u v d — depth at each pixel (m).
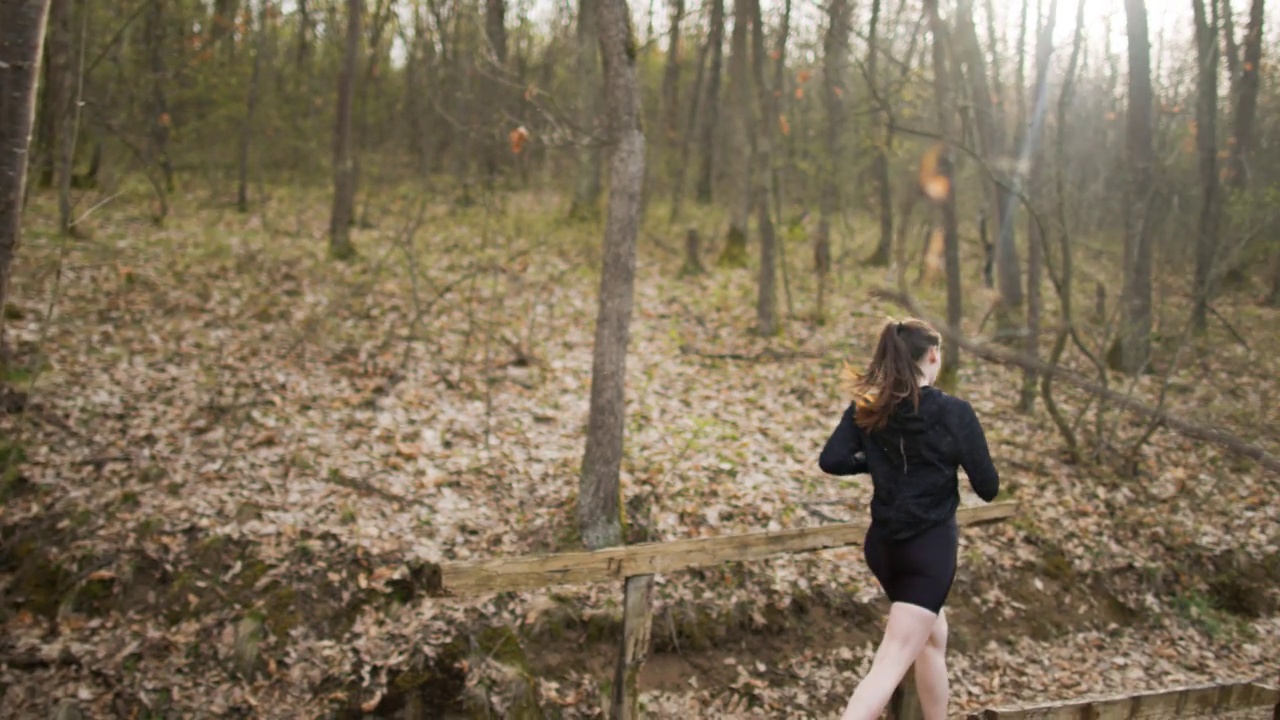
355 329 10.11
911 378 3.43
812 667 6.32
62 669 5.40
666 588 6.51
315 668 5.66
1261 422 9.67
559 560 3.58
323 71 21.53
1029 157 11.34
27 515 6.15
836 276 15.96
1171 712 4.16
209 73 15.95
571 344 10.78
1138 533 7.84
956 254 10.05
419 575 6.25
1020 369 11.05
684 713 5.89
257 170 18.94
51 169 12.82
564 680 5.94
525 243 15.38
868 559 3.61
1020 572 7.25
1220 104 16.31
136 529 6.20
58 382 7.59
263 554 6.19
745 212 16.47
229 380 8.27
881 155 13.27
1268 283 14.98
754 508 7.41
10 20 3.71
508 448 7.96
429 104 19.55
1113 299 14.60
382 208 17.72
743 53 12.43
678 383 10.09
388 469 7.30
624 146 6.42
